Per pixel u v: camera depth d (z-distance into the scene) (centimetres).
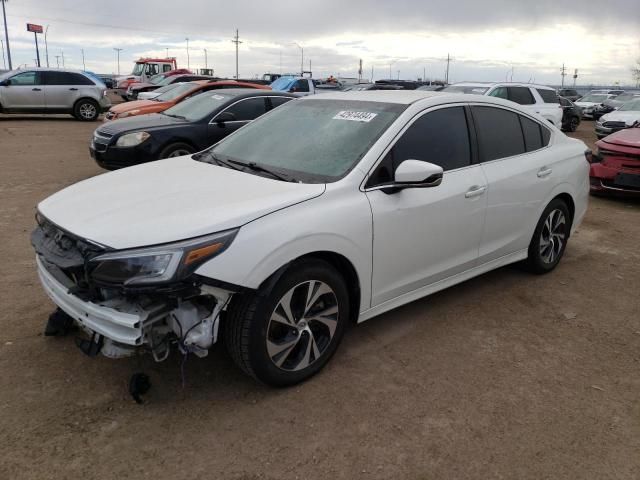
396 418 287
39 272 312
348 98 406
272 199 292
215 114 838
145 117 873
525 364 346
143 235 256
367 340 368
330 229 298
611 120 1728
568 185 487
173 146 805
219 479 242
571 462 260
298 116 408
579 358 356
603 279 500
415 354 352
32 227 598
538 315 417
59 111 1902
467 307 426
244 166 361
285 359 303
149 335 262
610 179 822
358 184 321
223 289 263
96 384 306
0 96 1798
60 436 264
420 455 261
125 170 380
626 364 351
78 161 1079
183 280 249
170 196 301
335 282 313
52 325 347
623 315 423
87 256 257
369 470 250
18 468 243
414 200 346
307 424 279
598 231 670
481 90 1447
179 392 302
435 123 375
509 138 437
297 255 285
